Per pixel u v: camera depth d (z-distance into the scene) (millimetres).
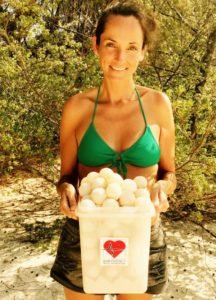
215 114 1596
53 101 2008
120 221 648
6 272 1656
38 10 1846
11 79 1949
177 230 2016
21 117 2041
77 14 2568
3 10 2070
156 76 2240
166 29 2078
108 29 756
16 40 1966
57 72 2139
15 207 2191
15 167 1981
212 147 1849
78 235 842
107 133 833
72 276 867
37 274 1645
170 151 893
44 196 2277
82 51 2246
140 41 772
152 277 856
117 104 841
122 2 785
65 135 884
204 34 2170
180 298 1506
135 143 821
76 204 755
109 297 1417
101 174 707
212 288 1573
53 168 2074
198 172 1684
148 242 673
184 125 1675
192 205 2045
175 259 1769
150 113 848
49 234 1892
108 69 791
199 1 2221
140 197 658
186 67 2156
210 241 1928
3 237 1919
